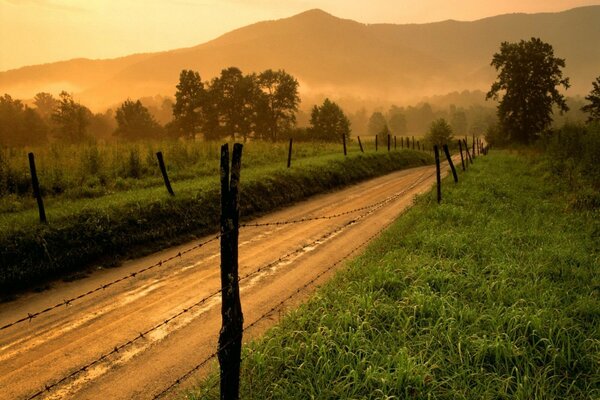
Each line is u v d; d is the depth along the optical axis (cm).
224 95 9050
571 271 940
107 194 1608
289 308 870
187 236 1413
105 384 613
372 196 2336
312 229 1548
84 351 696
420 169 4178
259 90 9206
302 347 634
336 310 760
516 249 1101
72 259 1096
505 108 7262
